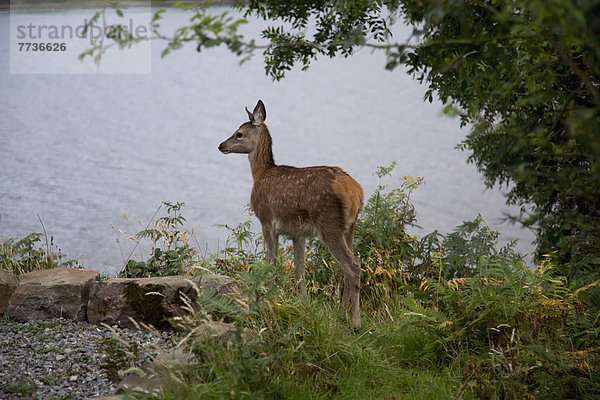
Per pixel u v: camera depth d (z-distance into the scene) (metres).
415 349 9.91
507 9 5.91
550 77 7.01
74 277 10.96
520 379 8.17
